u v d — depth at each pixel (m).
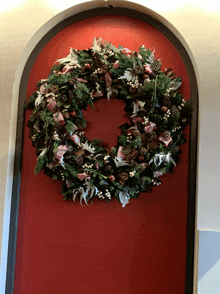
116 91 1.75
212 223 1.62
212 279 1.56
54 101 1.69
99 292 1.72
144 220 1.74
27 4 1.87
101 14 1.89
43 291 1.75
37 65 1.89
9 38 1.86
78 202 1.79
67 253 1.76
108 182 1.69
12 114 1.82
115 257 1.74
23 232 1.80
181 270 1.69
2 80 1.83
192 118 1.75
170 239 1.72
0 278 1.71
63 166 1.68
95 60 1.75
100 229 1.76
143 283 1.71
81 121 1.75
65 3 1.85
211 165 1.65
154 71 1.74
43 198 1.81
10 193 1.81
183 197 1.73
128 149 1.67
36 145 1.75
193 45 1.74
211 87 1.70
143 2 1.81
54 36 1.91
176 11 1.78
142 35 1.87
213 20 1.75
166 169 1.70
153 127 1.69
